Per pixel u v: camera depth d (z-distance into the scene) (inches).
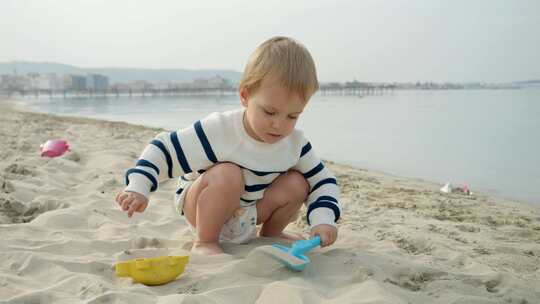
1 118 441.4
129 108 950.4
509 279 85.7
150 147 91.7
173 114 707.4
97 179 165.3
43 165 184.2
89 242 97.2
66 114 702.5
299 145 95.3
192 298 67.0
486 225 133.1
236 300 69.7
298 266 80.1
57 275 79.5
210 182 88.4
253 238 100.6
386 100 1414.9
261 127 82.6
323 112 745.0
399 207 150.0
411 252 105.2
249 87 82.2
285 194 95.0
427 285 81.4
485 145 321.4
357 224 125.3
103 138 296.0
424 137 370.9
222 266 83.0
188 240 102.6
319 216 91.0
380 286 74.1
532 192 187.8
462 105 934.4
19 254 86.3
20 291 73.3
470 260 97.6
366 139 364.8
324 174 97.6
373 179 203.3
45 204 129.2
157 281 76.4
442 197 169.2
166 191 153.5
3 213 123.0
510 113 645.3
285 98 78.5
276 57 78.9
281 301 68.2
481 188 195.2
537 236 122.3
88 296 71.2
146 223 115.9
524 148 302.8
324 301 68.8
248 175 91.3
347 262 86.4
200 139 90.7
